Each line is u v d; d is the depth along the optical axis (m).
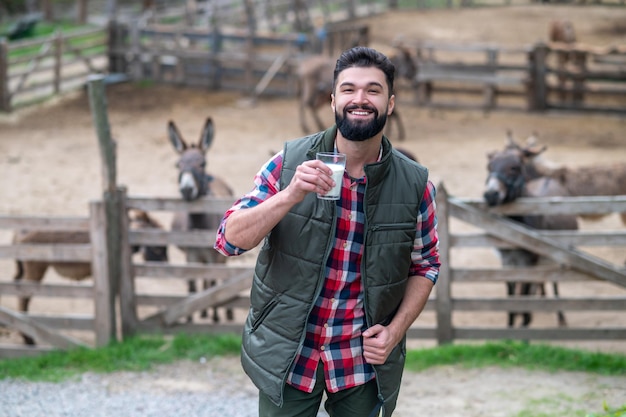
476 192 11.61
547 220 7.40
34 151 14.00
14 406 5.40
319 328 2.95
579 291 8.45
